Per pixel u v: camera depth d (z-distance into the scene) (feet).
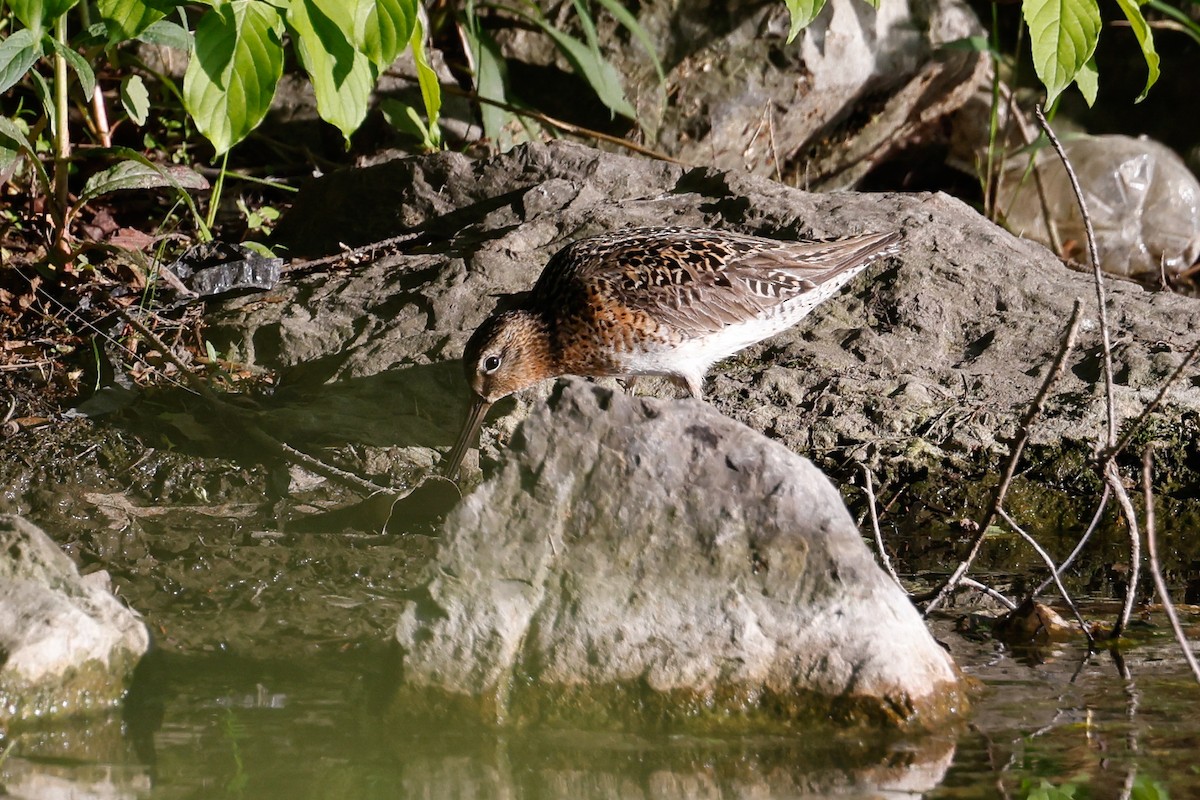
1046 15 31.63
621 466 24.29
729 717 23.68
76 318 41.63
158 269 43.04
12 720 23.17
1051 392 39.29
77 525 33.76
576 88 55.21
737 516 24.08
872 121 57.98
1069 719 24.11
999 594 29.94
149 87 52.44
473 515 24.17
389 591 30.25
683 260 39.19
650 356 39.27
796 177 58.18
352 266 45.85
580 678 23.71
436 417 39.22
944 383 40.14
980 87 61.62
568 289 39.19
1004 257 44.21
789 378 40.19
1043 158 58.85
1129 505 28.66
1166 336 41.19
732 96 54.34
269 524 34.40
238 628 27.91
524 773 21.81
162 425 38.09
